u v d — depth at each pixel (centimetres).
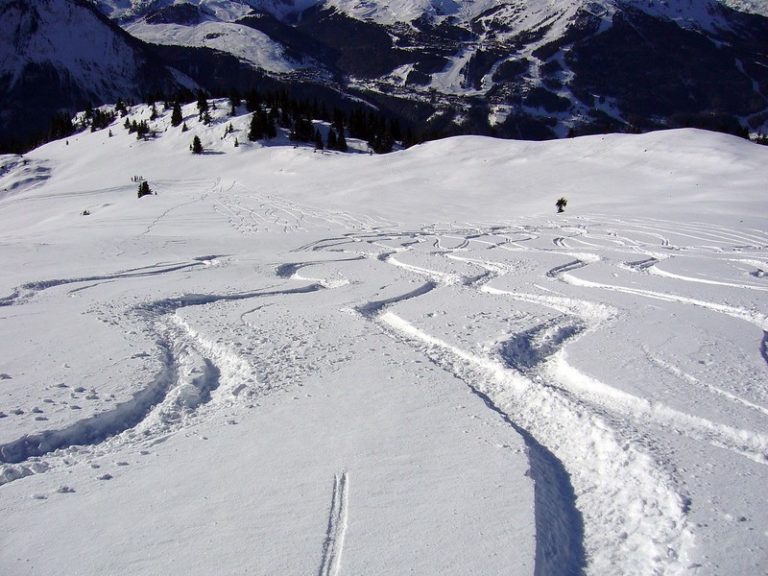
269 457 505
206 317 1000
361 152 7800
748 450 519
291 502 436
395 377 696
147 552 381
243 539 393
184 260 1683
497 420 580
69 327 920
